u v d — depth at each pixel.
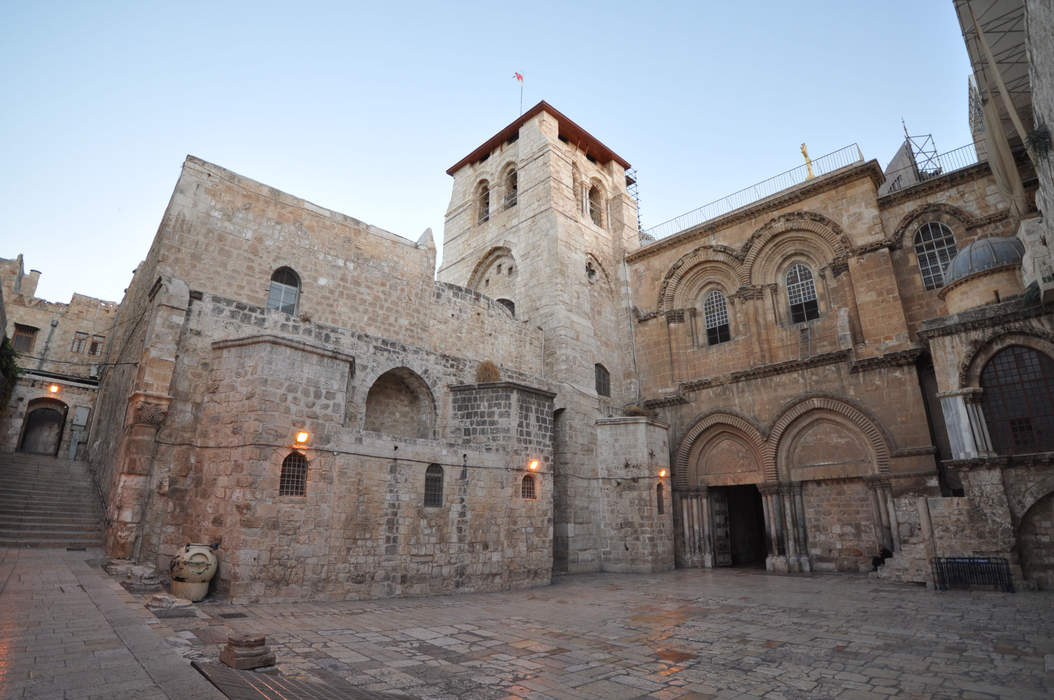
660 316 32.25
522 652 10.23
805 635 11.77
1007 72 20.64
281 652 9.25
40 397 33.81
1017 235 22.00
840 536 24.33
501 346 27.73
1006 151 19.41
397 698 7.48
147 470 15.14
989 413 19.31
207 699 5.68
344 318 21.83
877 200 26.22
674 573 24.72
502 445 20.41
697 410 29.31
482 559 18.48
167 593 12.86
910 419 22.88
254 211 20.28
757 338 28.22
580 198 35.59
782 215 28.44
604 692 8.09
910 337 24.69
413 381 21.59
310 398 15.40
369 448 16.30
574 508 26.36
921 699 7.77
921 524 18.98
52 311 40.25
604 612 14.54
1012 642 10.77
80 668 6.12
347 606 13.98
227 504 14.18
